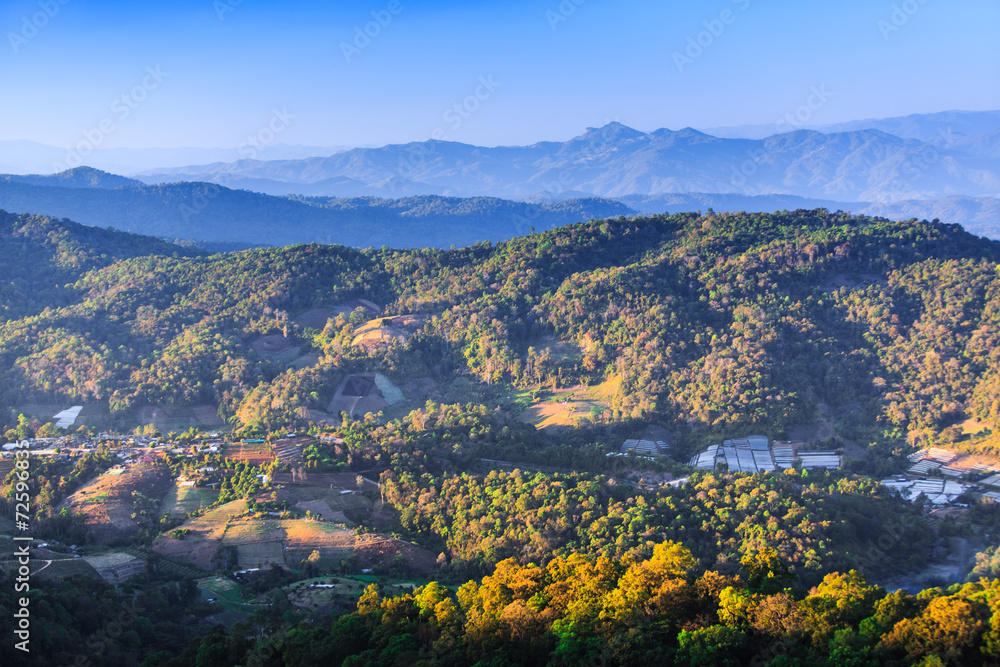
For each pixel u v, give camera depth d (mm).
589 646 85875
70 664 95438
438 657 90875
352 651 97000
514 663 86750
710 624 90562
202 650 97000
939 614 79875
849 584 96125
